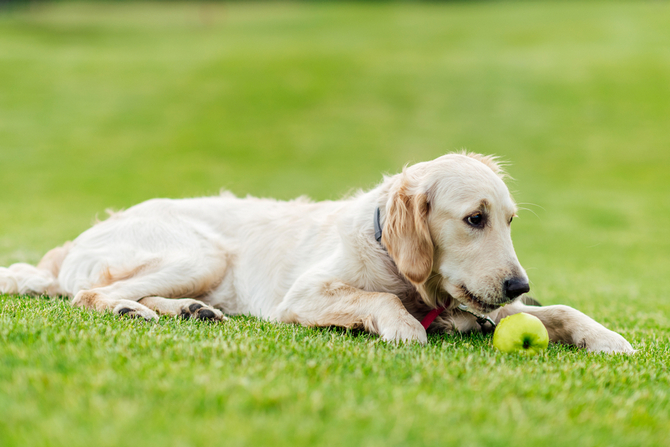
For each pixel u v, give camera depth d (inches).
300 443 69.1
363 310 135.0
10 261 241.6
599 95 987.9
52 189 620.4
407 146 834.2
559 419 82.8
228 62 1183.6
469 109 953.5
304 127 896.9
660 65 1104.2
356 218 151.0
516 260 131.3
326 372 96.6
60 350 99.0
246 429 71.7
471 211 131.6
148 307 152.5
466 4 2300.7
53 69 1118.4
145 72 1123.3
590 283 278.2
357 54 1246.9
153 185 658.8
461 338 138.4
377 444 69.8
